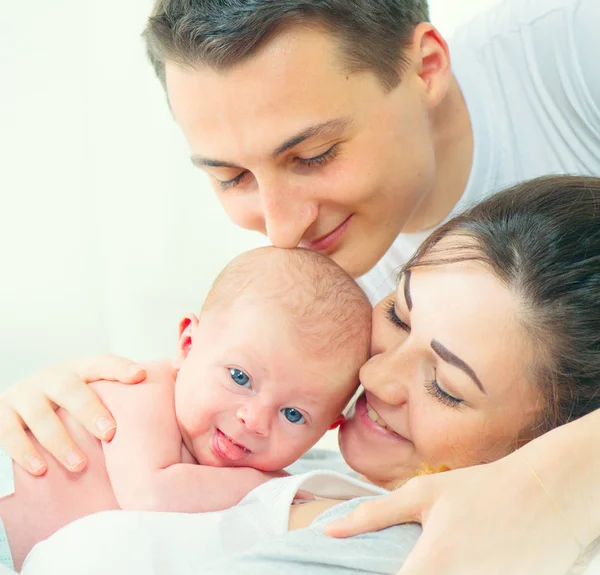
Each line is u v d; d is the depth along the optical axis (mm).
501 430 1109
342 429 1279
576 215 1118
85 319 2486
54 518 1221
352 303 1346
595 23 1521
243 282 1345
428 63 1415
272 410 1282
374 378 1162
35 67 2398
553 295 1064
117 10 2404
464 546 881
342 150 1263
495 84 1616
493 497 922
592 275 1078
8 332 2430
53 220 2449
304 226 1309
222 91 1167
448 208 1650
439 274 1116
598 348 1073
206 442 1302
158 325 2521
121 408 1275
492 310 1069
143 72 2441
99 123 2447
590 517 941
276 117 1179
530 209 1138
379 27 1244
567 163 1617
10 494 1209
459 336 1074
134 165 2482
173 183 2502
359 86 1230
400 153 1337
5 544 1158
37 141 2422
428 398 1129
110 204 2480
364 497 1020
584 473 953
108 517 1018
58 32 2395
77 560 954
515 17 1624
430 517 910
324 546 898
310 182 1282
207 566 901
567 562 926
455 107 1585
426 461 1169
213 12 1136
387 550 906
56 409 1314
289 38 1146
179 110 1239
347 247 1419
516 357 1067
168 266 2529
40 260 2449
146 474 1205
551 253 1082
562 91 1570
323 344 1301
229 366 1284
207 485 1217
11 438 1233
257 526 1018
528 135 1616
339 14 1168
